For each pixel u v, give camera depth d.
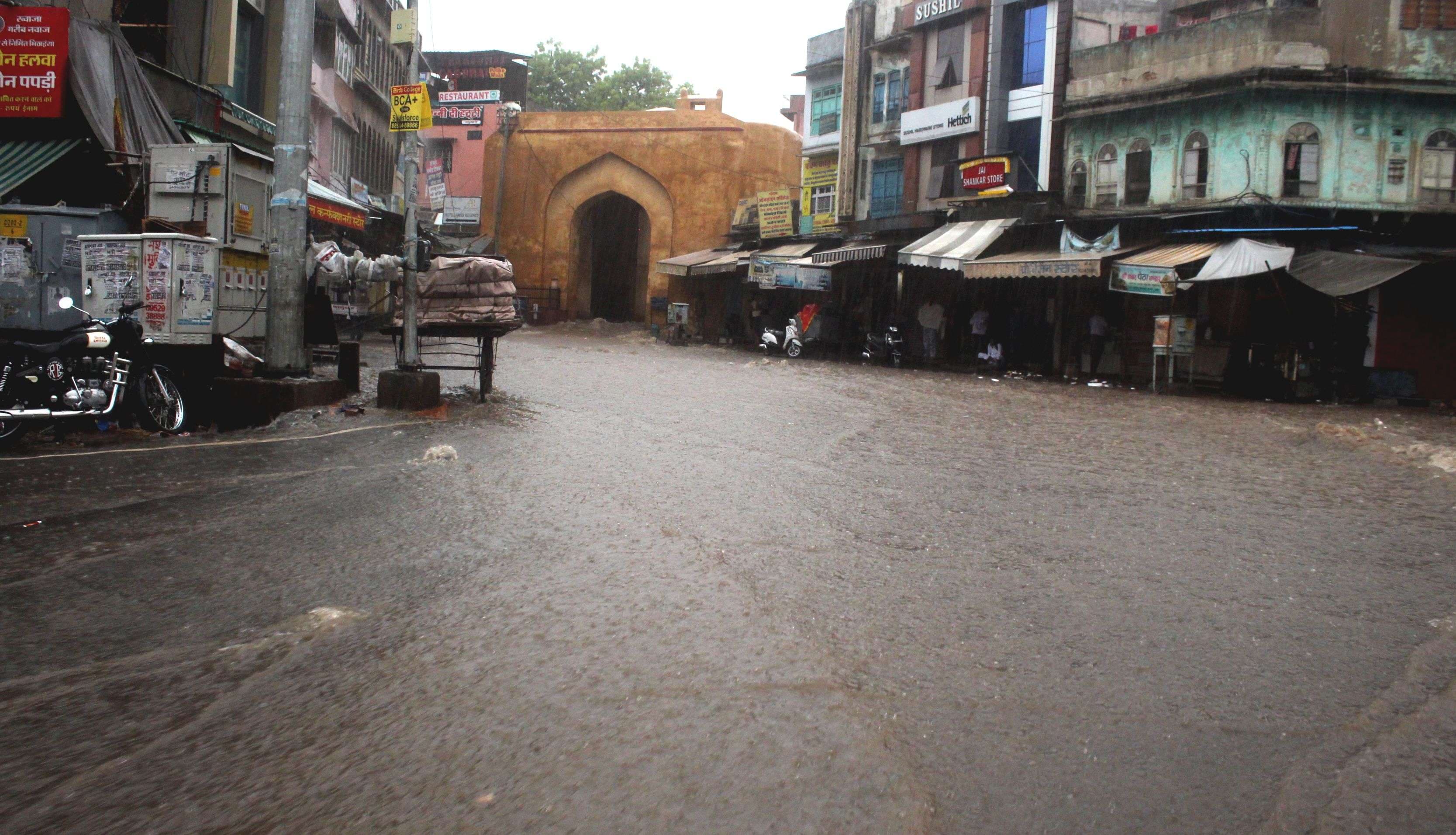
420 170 46.12
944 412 12.65
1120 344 20.78
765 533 5.68
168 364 9.46
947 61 26.34
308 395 9.93
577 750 2.94
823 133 32.22
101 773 2.81
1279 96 18.97
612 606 4.25
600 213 40.84
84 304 9.03
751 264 28.22
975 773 2.85
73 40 12.58
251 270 10.75
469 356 14.42
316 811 2.60
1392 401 17.17
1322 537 5.96
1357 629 4.23
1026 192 22.42
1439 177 19.09
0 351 8.00
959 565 5.13
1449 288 17.39
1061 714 3.28
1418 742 3.11
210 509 6.00
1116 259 18.59
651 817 2.57
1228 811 2.67
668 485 7.03
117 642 3.84
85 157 13.19
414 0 10.72
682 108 37.34
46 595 4.38
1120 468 8.47
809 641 3.88
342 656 3.69
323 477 7.01
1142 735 3.13
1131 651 3.89
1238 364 17.89
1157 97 20.47
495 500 6.35
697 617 4.12
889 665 3.66
